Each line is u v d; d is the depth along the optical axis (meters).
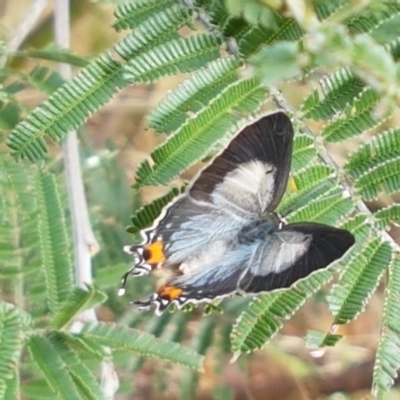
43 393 0.31
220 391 0.40
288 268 0.30
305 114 0.31
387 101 0.28
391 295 0.31
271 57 0.27
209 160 0.31
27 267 0.33
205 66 0.31
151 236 0.30
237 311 0.37
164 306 0.30
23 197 0.33
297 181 0.31
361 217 0.31
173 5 0.31
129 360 0.36
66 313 0.30
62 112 0.31
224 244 0.30
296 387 0.46
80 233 0.34
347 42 0.27
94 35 0.44
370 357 0.48
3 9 0.45
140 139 0.46
